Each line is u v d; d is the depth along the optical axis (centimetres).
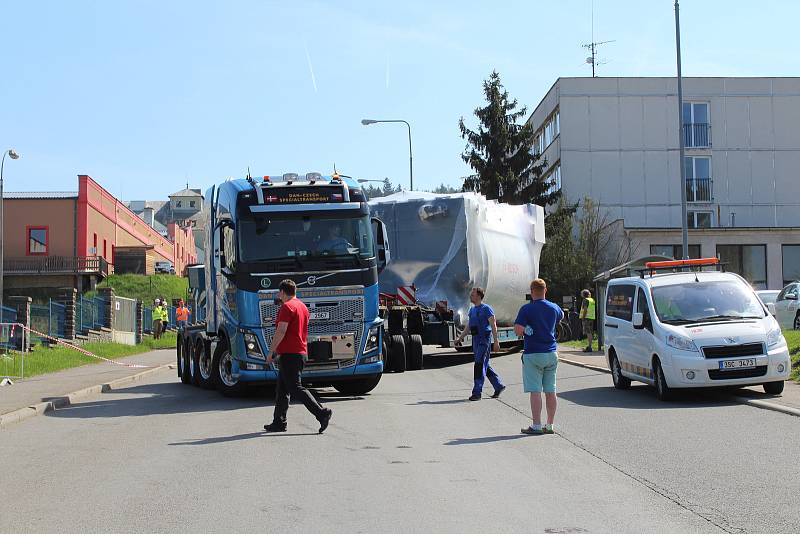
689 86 5300
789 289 3008
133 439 1179
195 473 910
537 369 1134
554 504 741
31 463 1012
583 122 5266
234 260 1605
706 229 4675
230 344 1645
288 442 1105
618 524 672
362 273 1619
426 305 2380
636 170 5269
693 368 1403
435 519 696
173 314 6078
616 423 1211
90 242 7444
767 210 5312
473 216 2403
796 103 5341
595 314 2817
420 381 1966
